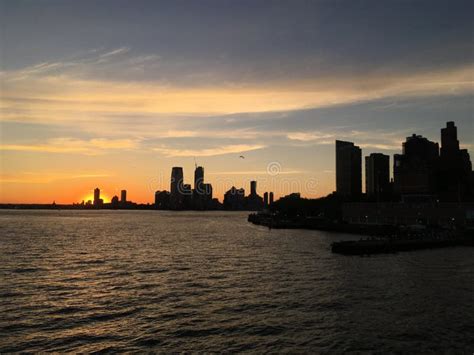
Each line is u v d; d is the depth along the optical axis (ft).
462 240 471.21
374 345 144.15
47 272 289.74
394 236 484.33
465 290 225.15
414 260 347.97
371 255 382.83
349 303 198.29
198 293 221.87
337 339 150.00
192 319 175.11
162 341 149.79
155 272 289.94
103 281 256.93
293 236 625.00
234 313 183.42
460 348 141.59
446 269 297.94
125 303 201.67
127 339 152.25
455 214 608.60
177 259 357.41
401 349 140.67
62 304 200.03
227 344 146.20
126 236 625.00
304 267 307.99
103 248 449.89
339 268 302.66
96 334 157.58
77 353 139.64
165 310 189.06
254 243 507.71
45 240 536.42
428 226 613.93
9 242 499.51
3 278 264.52
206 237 609.42
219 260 349.20
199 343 147.43
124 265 323.78
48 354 138.82
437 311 184.44
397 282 247.91
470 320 171.22
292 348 141.90
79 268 308.40
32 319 175.73
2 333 158.30
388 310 186.19
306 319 173.58
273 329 161.27
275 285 240.94
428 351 138.92
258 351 139.74
